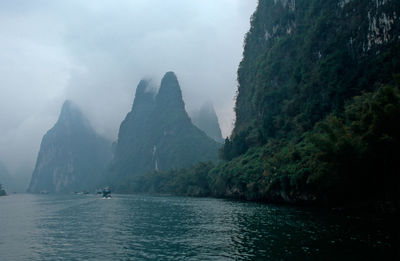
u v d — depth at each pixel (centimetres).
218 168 10612
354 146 3844
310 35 8962
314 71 8300
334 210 4650
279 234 2825
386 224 3206
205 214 4859
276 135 9081
